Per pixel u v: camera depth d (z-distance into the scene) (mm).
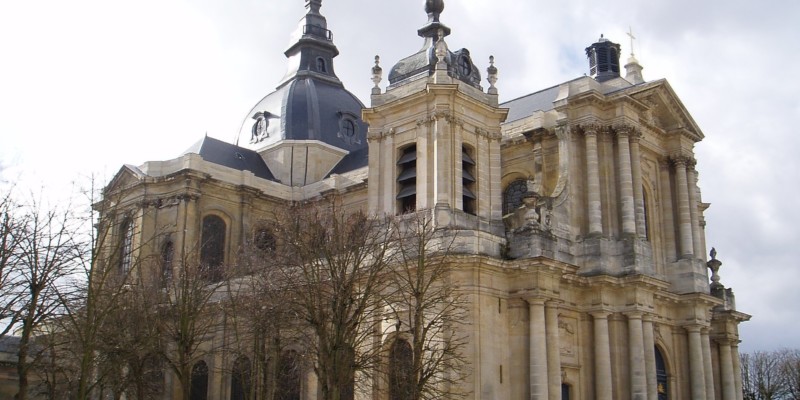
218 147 64625
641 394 42312
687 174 51406
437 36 48344
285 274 35688
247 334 42562
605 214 45781
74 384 39406
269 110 69562
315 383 44875
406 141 44438
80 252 32844
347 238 36656
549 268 40500
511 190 50250
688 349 47906
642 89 47531
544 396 38969
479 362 38719
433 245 40375
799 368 96875
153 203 57125
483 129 45188
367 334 35094
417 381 33625
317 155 65938
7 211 32500
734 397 52000
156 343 39531
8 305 31953
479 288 39656
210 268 54062
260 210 60656
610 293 44062
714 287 53375
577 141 46844
